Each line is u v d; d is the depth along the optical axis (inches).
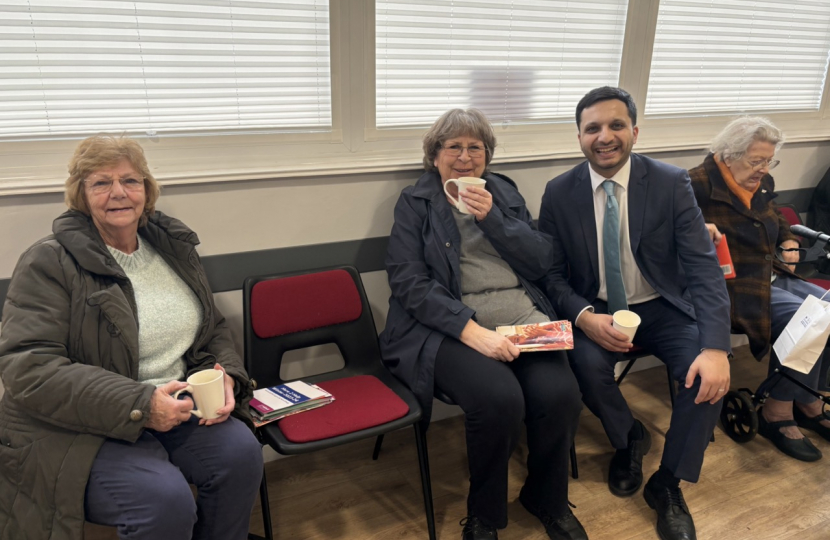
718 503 71.7
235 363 59.0
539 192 88.3
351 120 74.4
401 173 77.0
